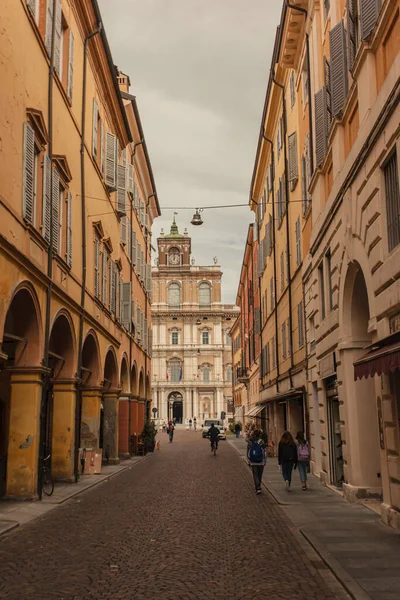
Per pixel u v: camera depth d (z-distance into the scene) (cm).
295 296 2517
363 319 1448
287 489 1731
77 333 1978
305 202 2186
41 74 1567
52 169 1686
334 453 1795
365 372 1023
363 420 1426
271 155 3266
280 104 2934
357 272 1358
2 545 1012
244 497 1633
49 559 905
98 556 923
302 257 2277
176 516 1309
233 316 10194
